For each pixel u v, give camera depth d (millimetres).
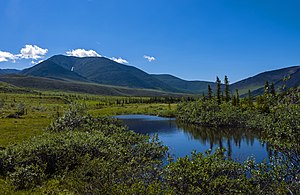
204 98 101938
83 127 42219
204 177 14102
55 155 24672
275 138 17328
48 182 20969
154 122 85500
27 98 169000
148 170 16531
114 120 49812
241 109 74562
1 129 49312
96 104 160750
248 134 57688
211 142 50000
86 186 15852
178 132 63469
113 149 27016
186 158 15469
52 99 172500
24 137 41594
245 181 14422
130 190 13891
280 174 14297
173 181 14625
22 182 20391
